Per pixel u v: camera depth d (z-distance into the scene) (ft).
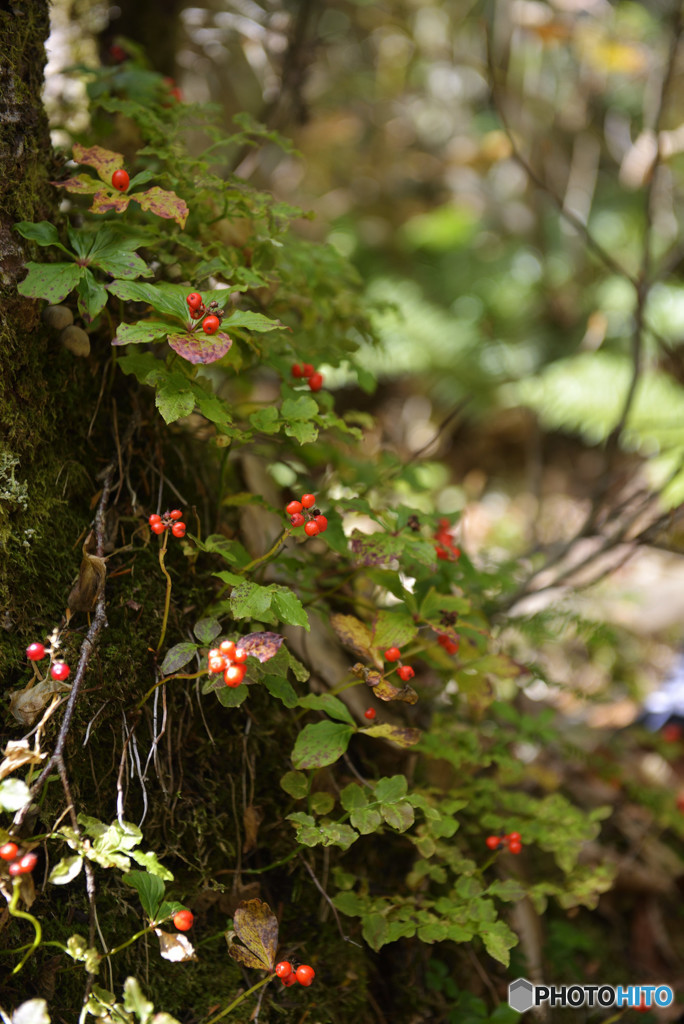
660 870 3.38
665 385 6.09
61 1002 2.39
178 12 3.52
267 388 3.90
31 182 2.51
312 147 6.57
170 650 2.41
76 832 2.25
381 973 2.78
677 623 4.55
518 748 3.58
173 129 2.82
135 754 2.52
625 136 7.24
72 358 2.62
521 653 3.75
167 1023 2.16
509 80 6.73
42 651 2.30
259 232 2.78
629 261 7.02
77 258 2.48
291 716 2.78
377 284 7.48
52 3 2.69
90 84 2.94
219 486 2.72
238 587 2.37
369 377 3.01
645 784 3.54
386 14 5.28
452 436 6.94
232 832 2.64
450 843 2.97
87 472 2.65
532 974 2.98
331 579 2.94
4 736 2.39
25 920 2.39
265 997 2.53
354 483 3.06
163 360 2.63
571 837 2.86
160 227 2.75
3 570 2.44
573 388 6.23
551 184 7.22
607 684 4.24
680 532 4.01
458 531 5.58
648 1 6.00
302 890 2.70
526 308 7.49
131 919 2.49
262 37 3.71
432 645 2.78
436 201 8.36
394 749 2.87
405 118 7.74
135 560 2.63
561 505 6.04
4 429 2.47
